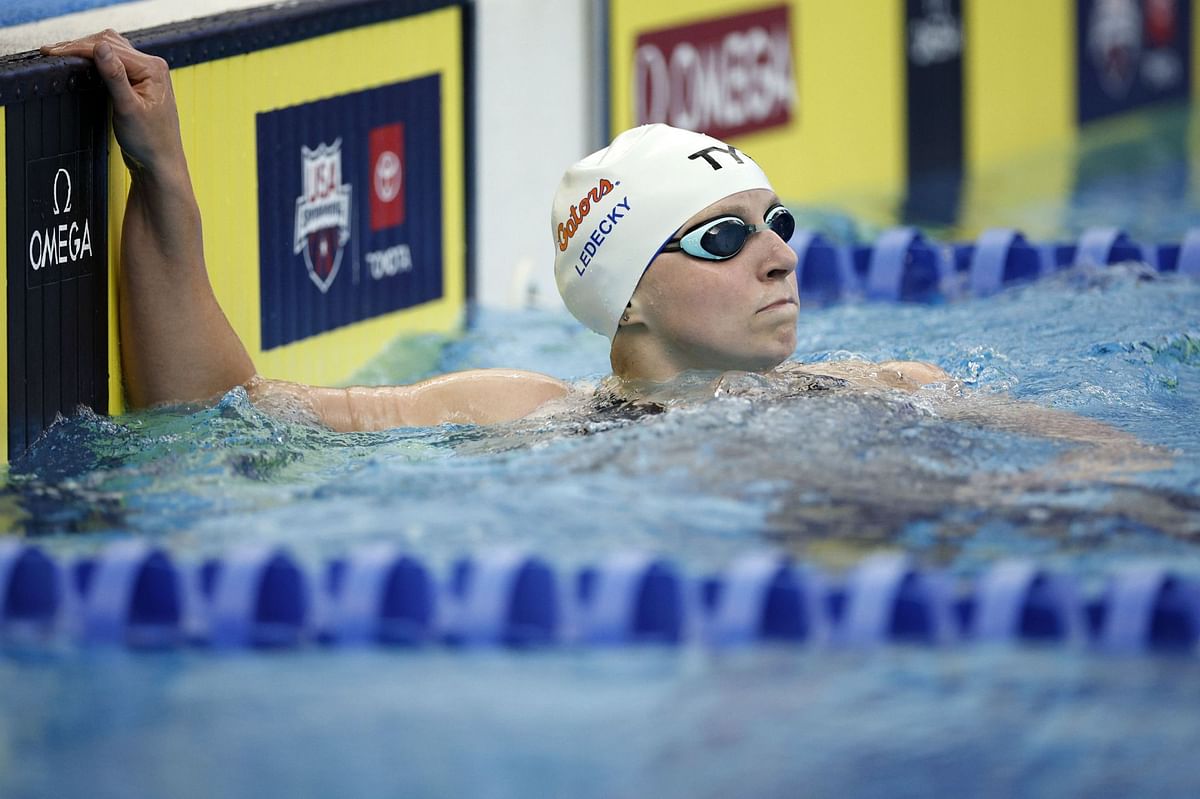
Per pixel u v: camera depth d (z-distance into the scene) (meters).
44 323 9.45
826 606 7.05
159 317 9.89
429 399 9.91
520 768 5.98
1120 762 5.95
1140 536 7.62
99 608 7.12
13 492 8.58
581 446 8.83
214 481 8.62
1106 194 20.31
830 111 19.77
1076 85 24.06
